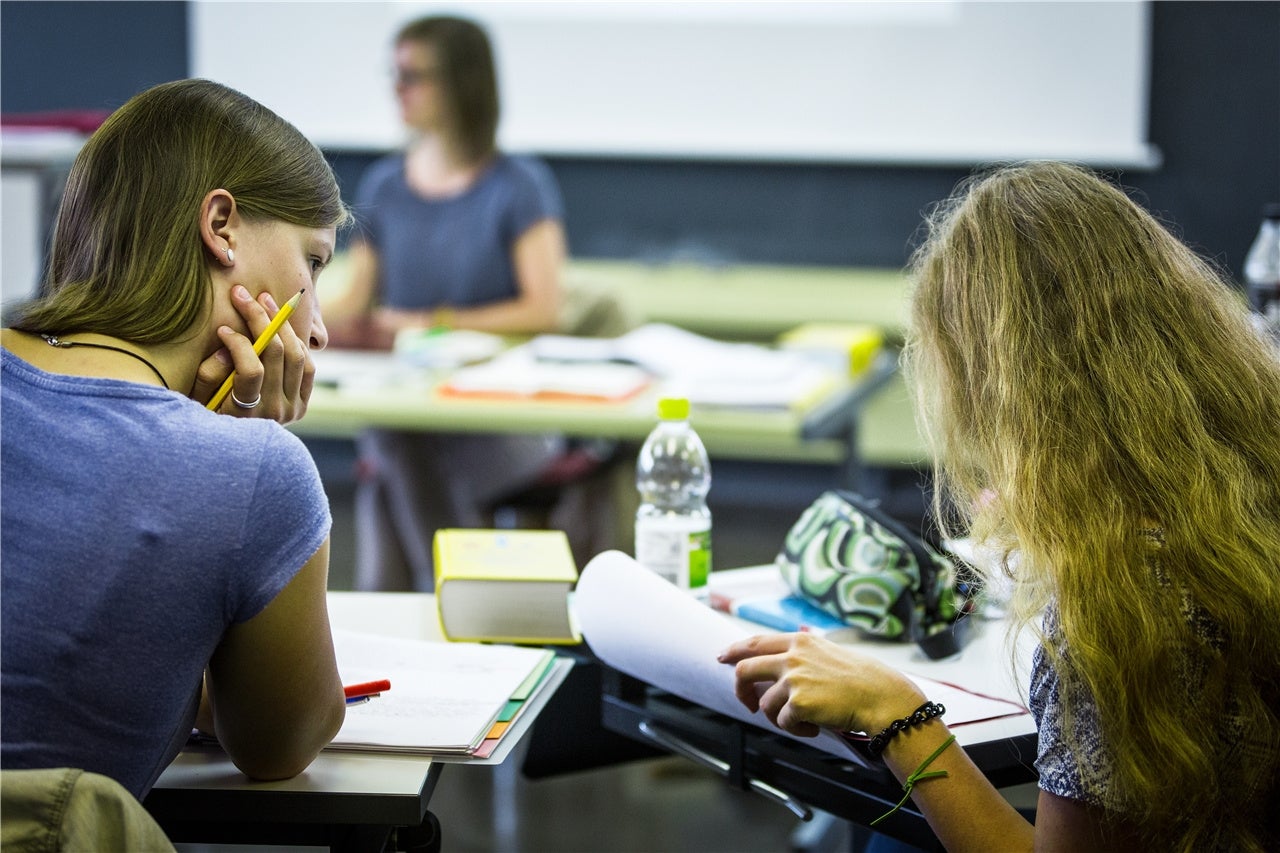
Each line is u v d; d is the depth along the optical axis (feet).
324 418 11.79
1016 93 20.38
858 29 20.65
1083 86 20.17
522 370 12.73
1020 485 4.70
